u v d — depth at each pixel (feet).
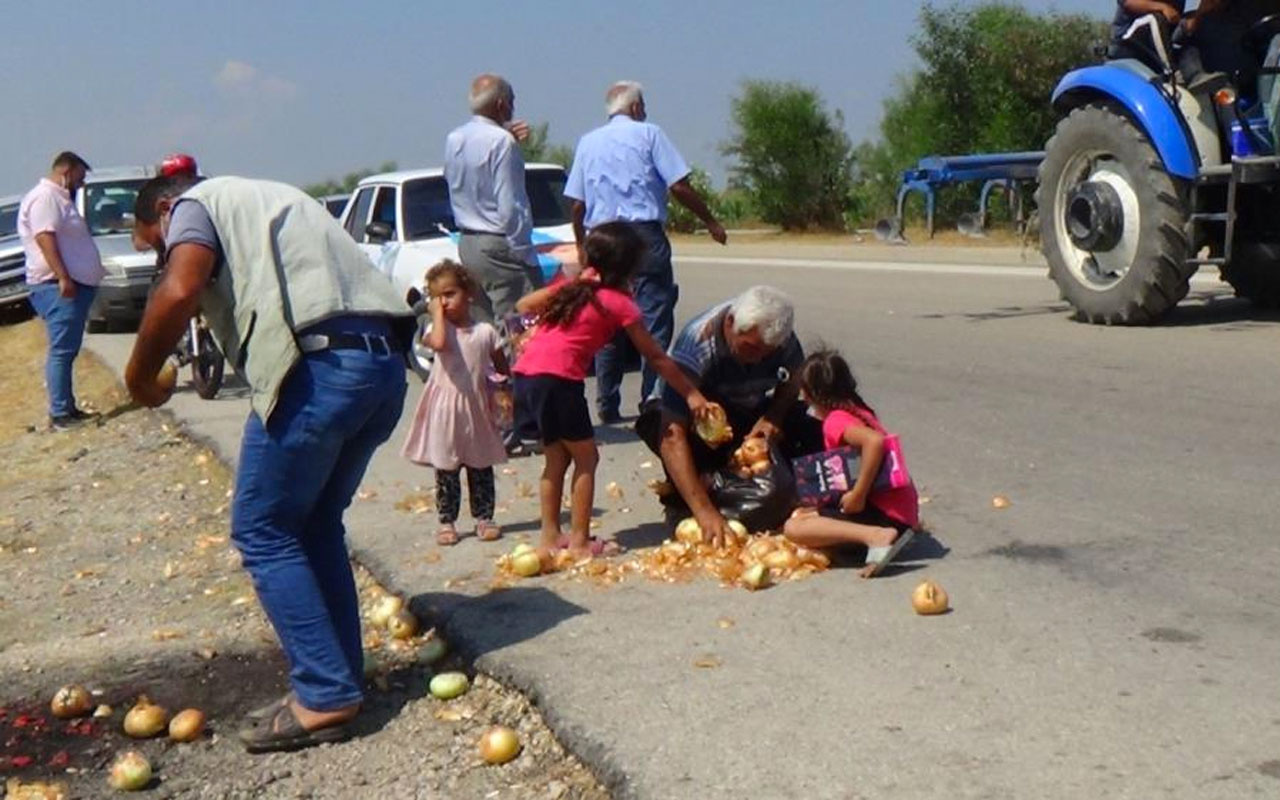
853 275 68.03
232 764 15.99
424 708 16.88
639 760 13.98
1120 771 13.26
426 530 23.45
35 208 40.37
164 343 15.38
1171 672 15.56
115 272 60.95
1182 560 19.61
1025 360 37.32
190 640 20.31
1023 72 114.01
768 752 13.99
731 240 127.44
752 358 20.90
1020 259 68.64
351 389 15.58
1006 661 16.03
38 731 17.30
